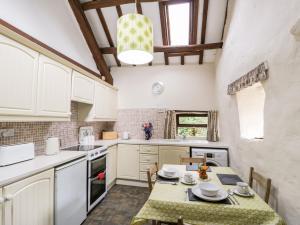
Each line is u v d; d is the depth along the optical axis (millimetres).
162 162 3547
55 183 1849
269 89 1594
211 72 4188
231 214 1229
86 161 2465
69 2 2926
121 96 4516
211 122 3873
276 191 1503
